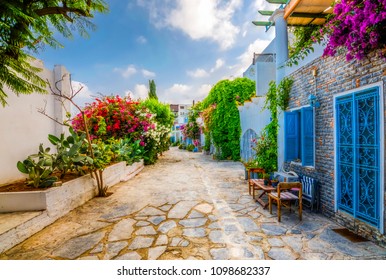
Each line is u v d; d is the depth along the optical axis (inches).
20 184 208.4
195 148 1039.6
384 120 139.4
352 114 165.8
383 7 119.4
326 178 196.9
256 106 443.2
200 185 313.7
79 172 244.1
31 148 253.3
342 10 145.5
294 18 273.7
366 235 153.3
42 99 271.6
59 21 170.4
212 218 190.1
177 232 162.9
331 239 152.9
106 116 422.3
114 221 183.0
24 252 135.9
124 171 358.3
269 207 202.4
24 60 165.0
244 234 160.2
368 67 150.2
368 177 154.2
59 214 189.6
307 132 221.9
